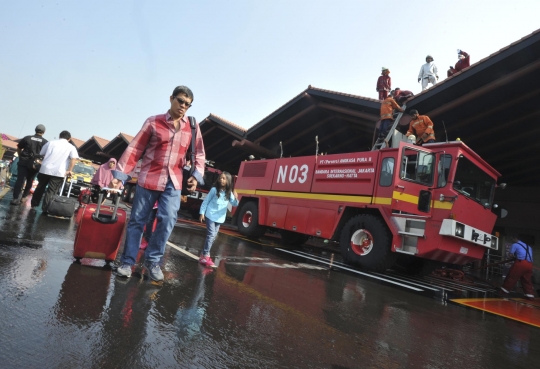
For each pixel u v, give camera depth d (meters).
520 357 2.99
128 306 2.49
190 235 7.86
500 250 14.38
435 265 8.12
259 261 5.84
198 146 3.48
